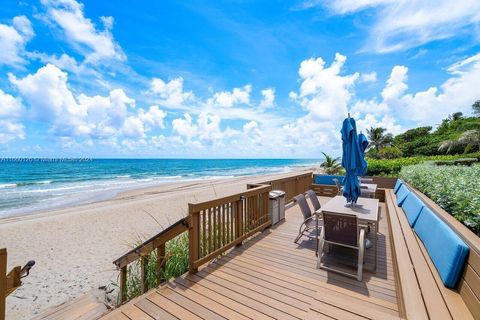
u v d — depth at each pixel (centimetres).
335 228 299
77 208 1156
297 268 311
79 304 360
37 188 2020
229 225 376
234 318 213
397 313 216
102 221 894
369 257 344
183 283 275
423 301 163
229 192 1566
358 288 261
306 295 249
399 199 514
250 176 3212
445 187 316
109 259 573
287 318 211
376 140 3359
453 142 2286
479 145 2116
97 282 463
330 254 354
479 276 142
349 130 371
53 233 768
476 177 326
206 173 3900
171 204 1174
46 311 343
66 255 599
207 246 335
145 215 977
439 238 214
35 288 445
